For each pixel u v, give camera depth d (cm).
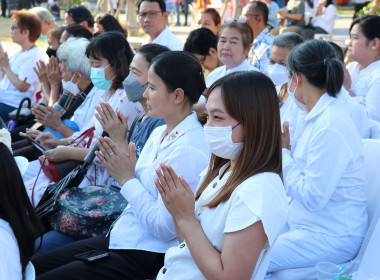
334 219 254
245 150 169
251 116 167
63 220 273
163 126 274
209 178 193
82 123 413
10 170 187
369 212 269
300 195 250
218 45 434
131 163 240
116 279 241
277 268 255
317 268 232
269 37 594
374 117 400
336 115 248
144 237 242
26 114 499
